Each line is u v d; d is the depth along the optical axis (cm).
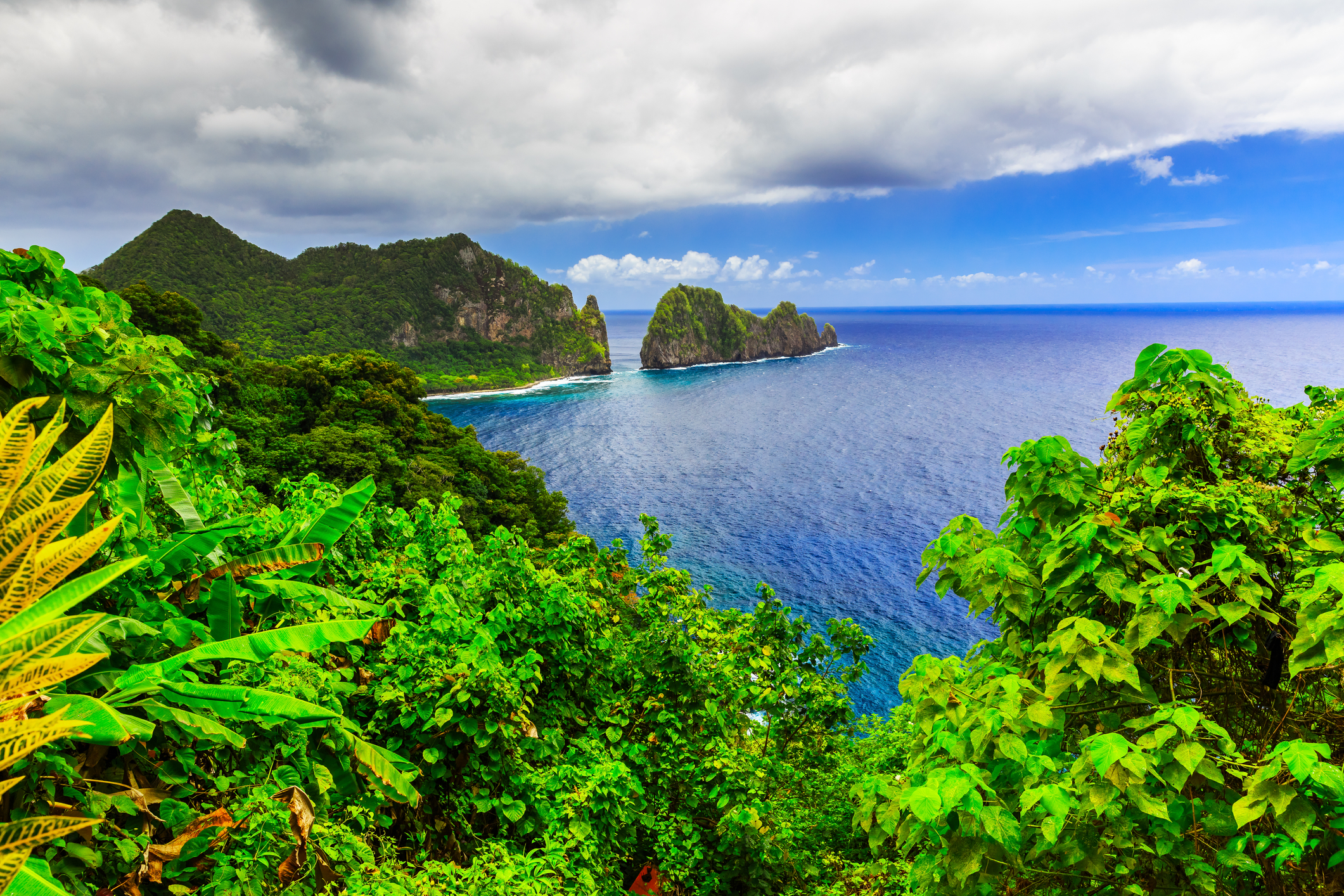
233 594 418
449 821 563
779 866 683
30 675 174
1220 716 308
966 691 312
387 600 676
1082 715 330
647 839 707
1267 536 311
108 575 193
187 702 331
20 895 174
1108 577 290
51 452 322
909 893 379
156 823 345
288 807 362
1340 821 228
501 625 702
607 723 791
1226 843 261
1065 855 264
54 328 339
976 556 339
